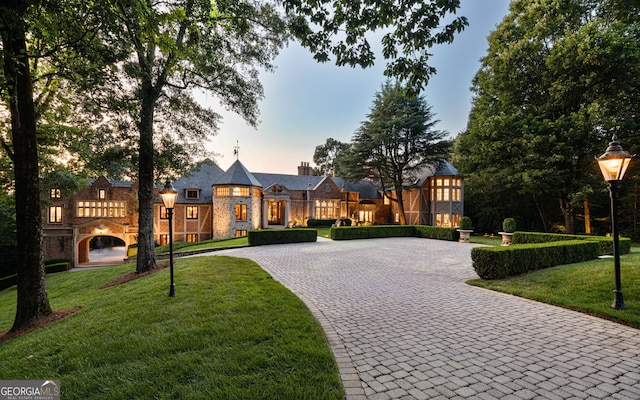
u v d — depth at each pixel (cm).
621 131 1627
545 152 1645
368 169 2925
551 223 2630
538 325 495
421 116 2684
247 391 282
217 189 2814
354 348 405
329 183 3400
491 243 1909
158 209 2778
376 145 2755
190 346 382
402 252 1442
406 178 3102
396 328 481
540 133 1675
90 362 357
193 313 514
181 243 2517
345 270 988
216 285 721
